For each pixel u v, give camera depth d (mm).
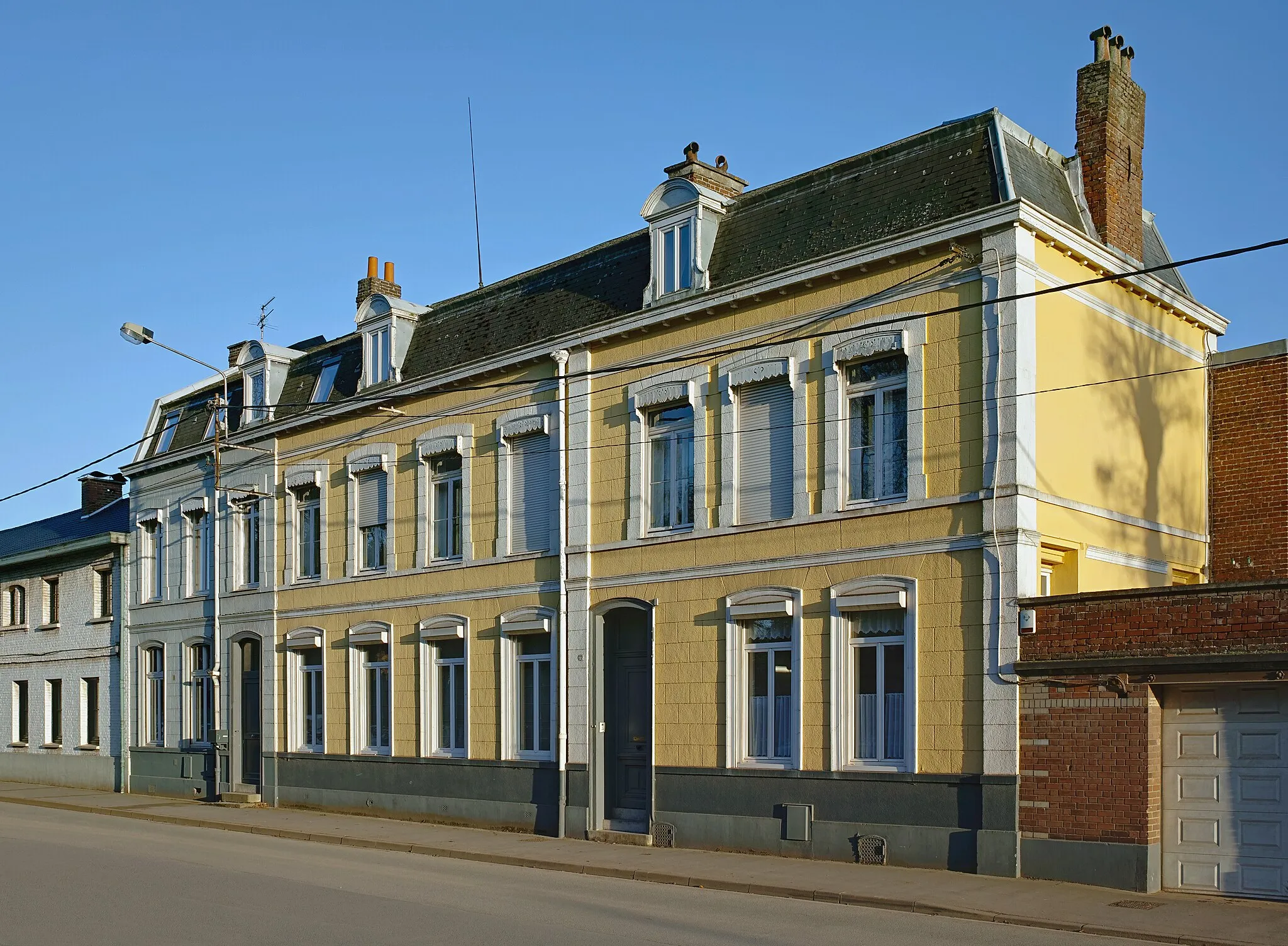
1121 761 15422
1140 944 12445
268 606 29406
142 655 34062
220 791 30172
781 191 20609
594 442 22172
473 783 23891
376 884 16281
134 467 34312
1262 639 14477
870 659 18031
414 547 25734
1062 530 17266
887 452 18125
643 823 21078
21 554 39031
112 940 12375
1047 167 19047
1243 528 20688
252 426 29969
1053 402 17375
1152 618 15289
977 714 16609
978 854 16344
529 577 23172
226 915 13758
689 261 20969
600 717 21703
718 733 19656
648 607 20891
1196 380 21078
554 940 12273
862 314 18391
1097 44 19688
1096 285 18656
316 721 28234
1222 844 14953
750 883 15992
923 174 18625
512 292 25078
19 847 20688
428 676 25156
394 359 26641
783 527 19016
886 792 17438
